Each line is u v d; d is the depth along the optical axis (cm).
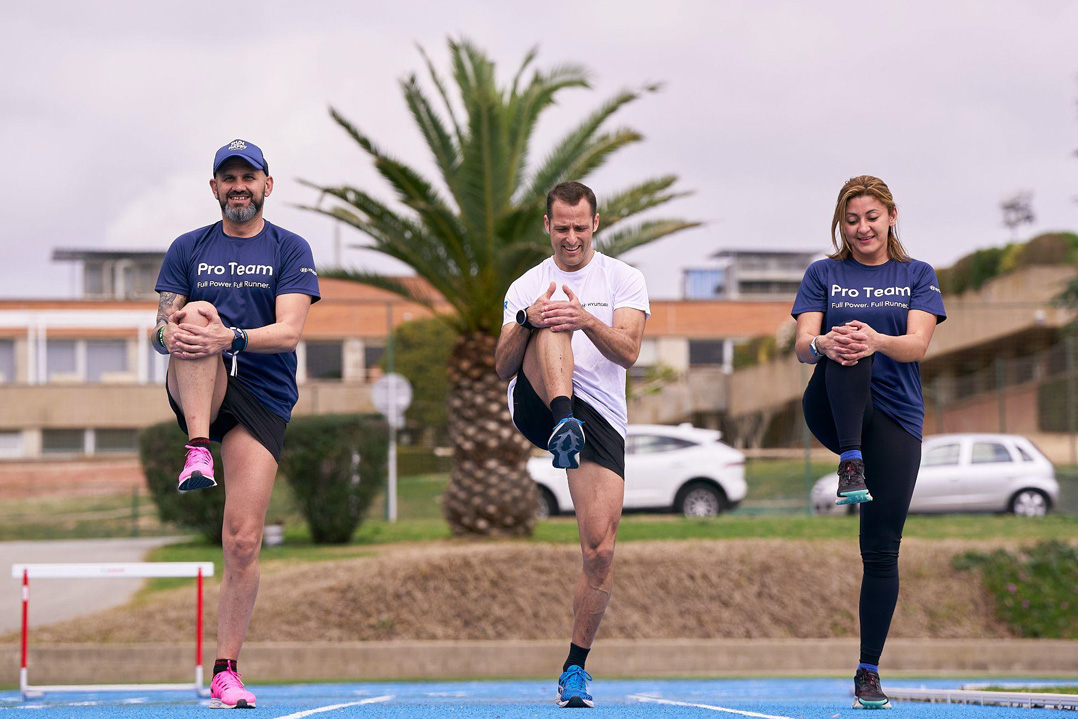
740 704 702
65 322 5319
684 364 6050
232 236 644
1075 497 2803
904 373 643
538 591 1638
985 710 600
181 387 599
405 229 1988
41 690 1073
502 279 1945
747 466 3409
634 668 1477
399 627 1556
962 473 2612
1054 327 3666
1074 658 1522
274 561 1819
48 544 2361
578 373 640
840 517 2339
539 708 620
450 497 1998
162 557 1970
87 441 4694
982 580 1722
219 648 623
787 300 6144
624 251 1992
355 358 5069
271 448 625
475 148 1927
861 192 657
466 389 1994
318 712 593
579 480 632
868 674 635
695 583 1675
